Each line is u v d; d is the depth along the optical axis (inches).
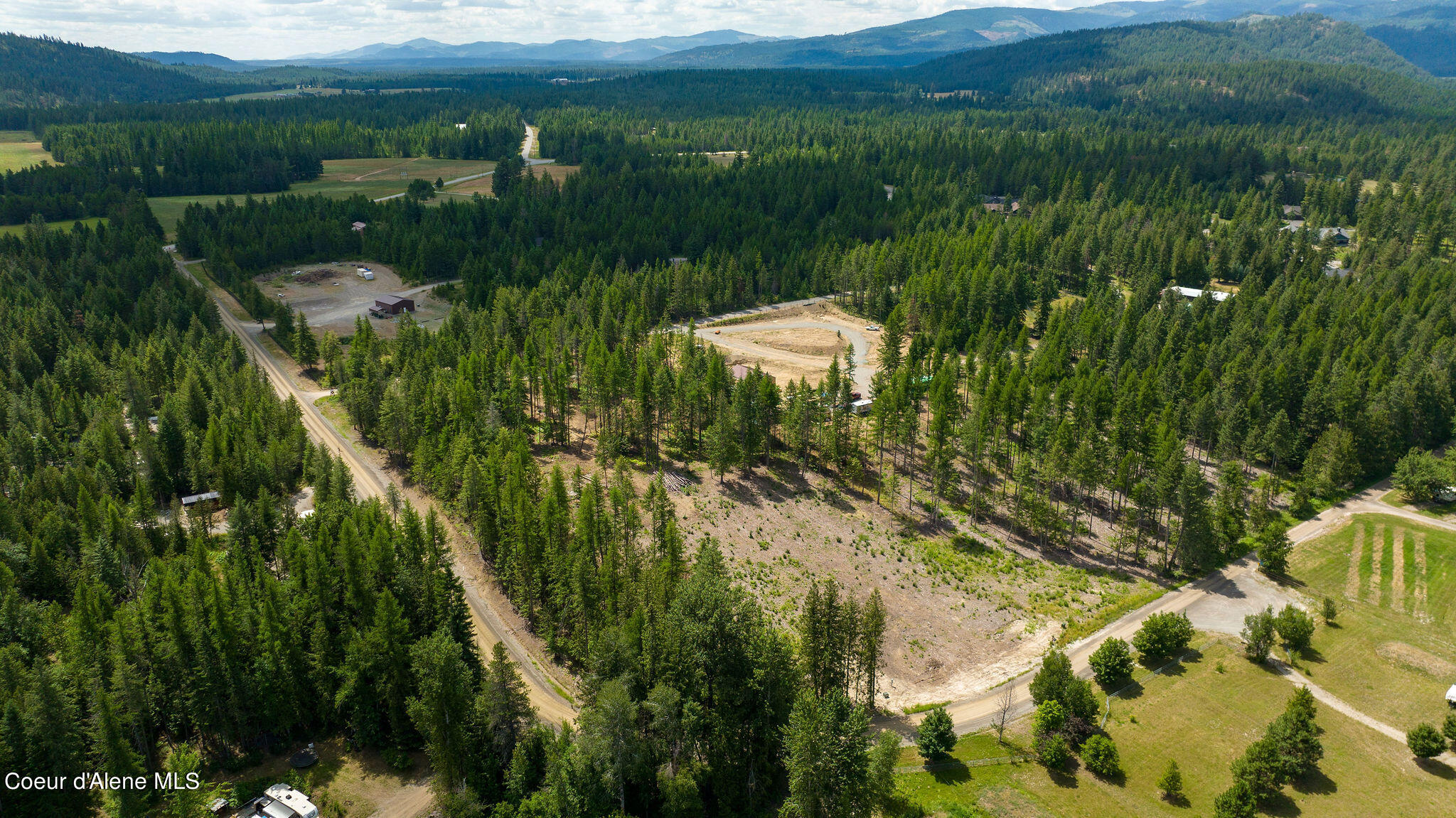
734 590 2810.0
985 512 4466.0
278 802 2389.3
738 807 2502.5
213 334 6579.7
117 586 3287.4
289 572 3166.8
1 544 3287.4
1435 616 3612.2
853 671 2992.1
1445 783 2583.7
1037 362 5654.5
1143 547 4168.3
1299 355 5580.7
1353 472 4734.3
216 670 2559.1
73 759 2320.4
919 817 2401.6
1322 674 3171.8
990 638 3457.2
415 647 2529.5
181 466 4485.7
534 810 2331.4
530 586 3257.9
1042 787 2539.4
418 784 2561.5
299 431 4675.2
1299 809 2453.2
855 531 4215.1
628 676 2534.5
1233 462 4613.7
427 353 5634.8
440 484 4158.5
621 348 5629.9
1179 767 2630.4
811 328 7426.2
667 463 4768.7
